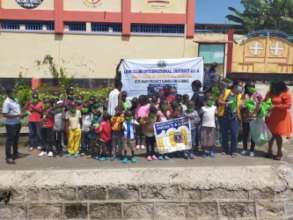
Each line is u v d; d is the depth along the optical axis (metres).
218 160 9.07
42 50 22.52
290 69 19.34
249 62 19.30
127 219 7.66
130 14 22.77
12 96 8.95
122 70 12.14
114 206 7.66
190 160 9.07
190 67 12.27
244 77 19.34
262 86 16.61
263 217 7.83
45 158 9.34
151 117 9.23
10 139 8.79
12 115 8.82
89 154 9.76
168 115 9.47
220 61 19.20
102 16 22.62
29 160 9.09
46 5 22.33
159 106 9.71
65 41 22.61
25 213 7.57
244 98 9.84
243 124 9.75
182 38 23.17
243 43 19.27
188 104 9.58
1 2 22.00
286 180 8.03
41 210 7.59
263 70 19.31
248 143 10.73
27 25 22.41
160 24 23.03
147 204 7.70
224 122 9.76
